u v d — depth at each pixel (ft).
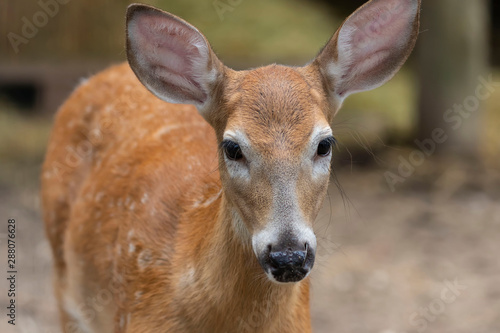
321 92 23.16
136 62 23.73
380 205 54.90
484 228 51.75
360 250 48.24
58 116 33.71
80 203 30.32
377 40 24.04
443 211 54.24
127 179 28.43
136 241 26.21
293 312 24.14
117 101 31.14
